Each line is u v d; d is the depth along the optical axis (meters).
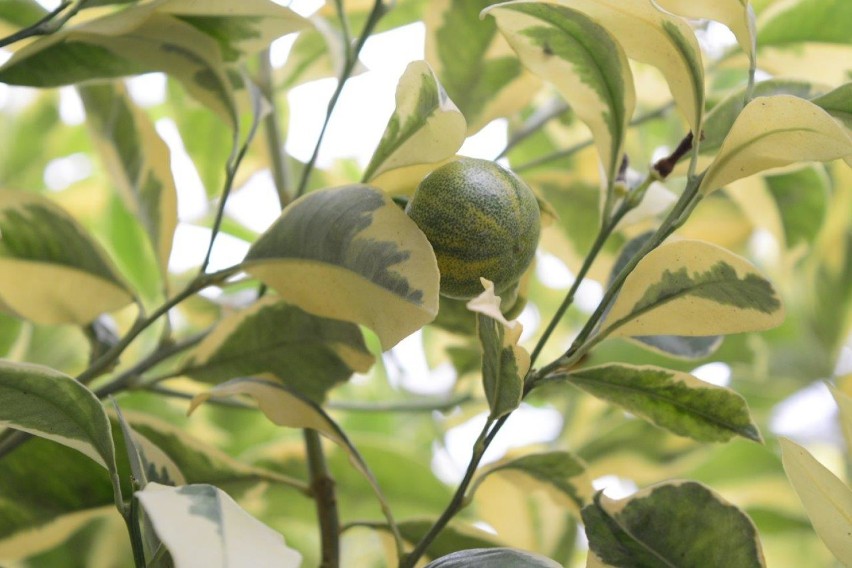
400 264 0.95
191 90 1.05
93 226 1.32
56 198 1.33
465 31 1.08
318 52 1.21
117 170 1.09
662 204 1.06
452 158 0.98
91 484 1.03
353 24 1.23
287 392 1.01
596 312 0.97
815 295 1.25
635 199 0.99
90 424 0.95
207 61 1.04
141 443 0.99
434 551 1.05
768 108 0.92
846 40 1.09
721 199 1.23
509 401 0.95
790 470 0.94
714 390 0.97
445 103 0.94
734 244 1.25
